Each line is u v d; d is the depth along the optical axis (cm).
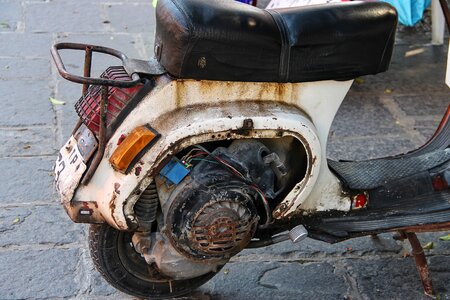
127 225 232
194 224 231
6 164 377
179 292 279
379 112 457
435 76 512
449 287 303
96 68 497
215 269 264
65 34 550
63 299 287
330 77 239
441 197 280
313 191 259
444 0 308
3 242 318
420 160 295
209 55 221
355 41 237
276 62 230
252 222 239
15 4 600
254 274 305
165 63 225
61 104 445
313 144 239
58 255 312
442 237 335
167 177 231
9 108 435
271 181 245
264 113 231
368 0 253
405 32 581
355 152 407
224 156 236
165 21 221
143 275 270
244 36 221
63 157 245
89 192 233
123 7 613
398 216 270
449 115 323
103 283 297
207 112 227
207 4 223
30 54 511
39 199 350
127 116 227
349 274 309
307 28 230
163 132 223
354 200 268
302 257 318
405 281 306
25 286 292
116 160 222
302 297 293
